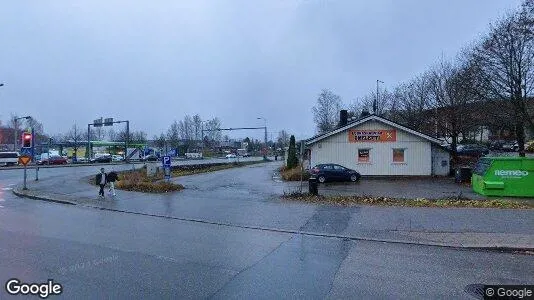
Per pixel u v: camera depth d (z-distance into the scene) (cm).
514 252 942
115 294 648
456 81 3675
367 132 3356
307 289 683
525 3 2845
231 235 1133
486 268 814
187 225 1294
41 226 1255
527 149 4603
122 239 1066
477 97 3244
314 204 1628
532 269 807
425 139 3312
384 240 1051
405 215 1353
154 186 2244
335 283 716
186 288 680
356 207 1534
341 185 2678
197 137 11300
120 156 8175
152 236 1111
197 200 1823
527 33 2822
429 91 4347
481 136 5931
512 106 2961
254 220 1344
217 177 3347
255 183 2767
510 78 2934
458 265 835
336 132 3369
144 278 731
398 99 5778
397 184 2731
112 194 2012
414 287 698
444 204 1552
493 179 1966
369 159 3359
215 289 677
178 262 841
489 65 3027
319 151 3394
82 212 1584
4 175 3559
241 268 802
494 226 1166
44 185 2570
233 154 11356
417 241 1031
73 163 6312
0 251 919
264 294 656
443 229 1145
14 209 1656
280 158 9819
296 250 959
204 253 920
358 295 658
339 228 1192
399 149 3334
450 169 3409
